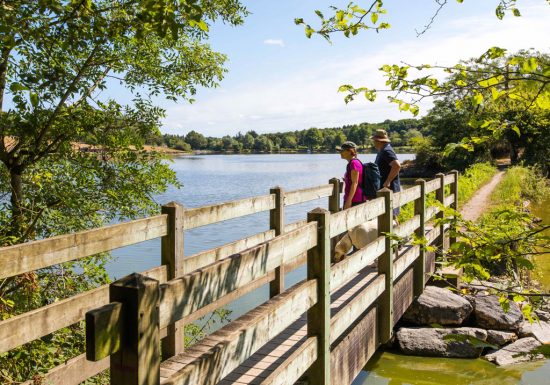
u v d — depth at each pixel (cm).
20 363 450
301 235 364
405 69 279
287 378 349
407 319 809
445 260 364
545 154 4103
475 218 1542
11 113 576
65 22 494
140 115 697
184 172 7269
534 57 231
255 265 299
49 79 579
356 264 497
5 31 440
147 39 649
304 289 372
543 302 333
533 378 670
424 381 662
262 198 563
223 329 392
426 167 5694
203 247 1762
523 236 295
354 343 518
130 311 183
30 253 317
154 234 415
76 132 627
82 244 353
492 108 284
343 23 315
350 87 296
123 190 670
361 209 509
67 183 638
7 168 618
